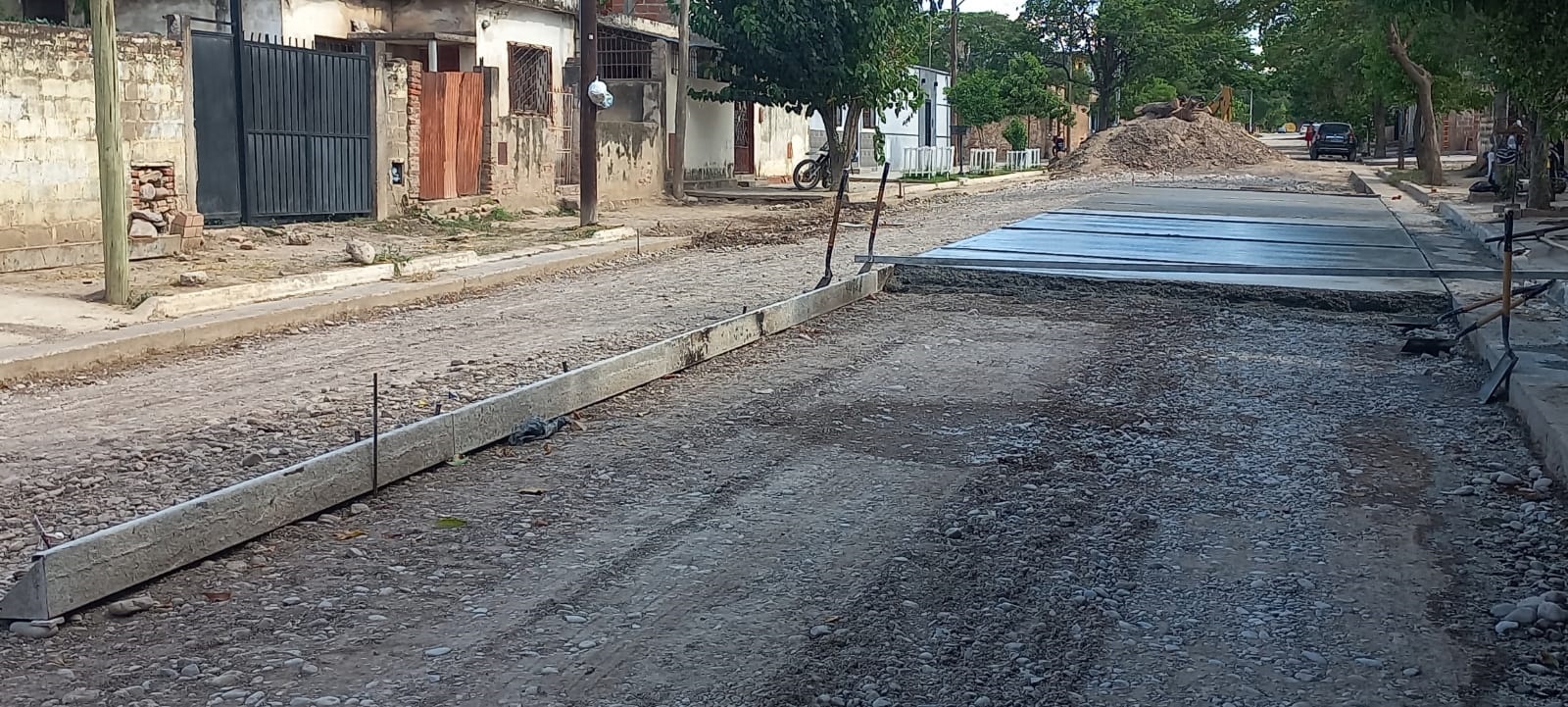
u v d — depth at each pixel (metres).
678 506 6.43
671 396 8.87
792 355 10.38
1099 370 9.89
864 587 5.36
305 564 5.56
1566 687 4.53
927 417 8.33
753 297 13.45
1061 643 4.84
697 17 30.05
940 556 5.74
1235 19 35.38
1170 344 11.06
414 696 4.32
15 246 13.75
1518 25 13.31
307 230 18.23
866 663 4.64
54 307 11.45
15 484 6.64
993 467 7.17
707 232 20.61
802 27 29.75
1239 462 7.41
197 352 10.48
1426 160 34.72
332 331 11.49
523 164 23.88
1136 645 4.85
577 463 7.19
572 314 12.45
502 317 12.29
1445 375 9.93
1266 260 15.89
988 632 4.93
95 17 11.44
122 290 11.82
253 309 11.75
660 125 28.62
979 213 24.92
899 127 50.28
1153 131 51.00
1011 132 58.03
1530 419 8.03
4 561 5.55
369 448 6.50
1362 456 7.58
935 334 11.36
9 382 9.16
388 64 20.34
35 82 13.85
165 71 15.58
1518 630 5.02
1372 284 13.73
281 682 4.41
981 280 13.98
